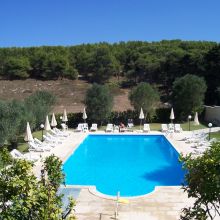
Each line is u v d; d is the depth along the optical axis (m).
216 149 7.12
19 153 23.53
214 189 6.62
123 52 90.88
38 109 36.56
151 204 15.19
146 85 43.41
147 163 25.67
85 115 39.66
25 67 82.38
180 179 21.39
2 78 82.69
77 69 86.88
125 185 20.25
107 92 42.19
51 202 6.13
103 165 25.31
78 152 29.98
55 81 80.44
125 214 14.12
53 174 7.65
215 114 42.53
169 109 45.09
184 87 44.16
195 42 93.50
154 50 90.38
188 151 26.50
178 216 13.82
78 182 20.97
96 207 14.91
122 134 36.28
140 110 43.06
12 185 5.92
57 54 91.56
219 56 54.03
